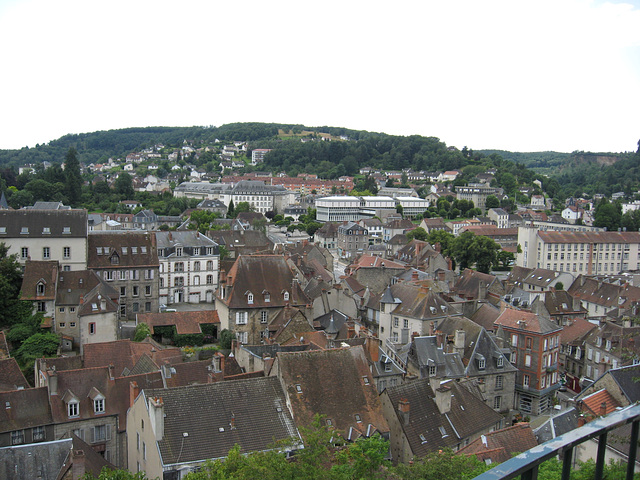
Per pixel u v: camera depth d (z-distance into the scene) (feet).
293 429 191.83
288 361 208.33
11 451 174.40
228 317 336.49
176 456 172.45
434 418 219.20
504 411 291.58
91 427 214.90
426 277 447.42
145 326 332.39
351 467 156.04
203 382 233.55
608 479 101.65
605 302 476.95
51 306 334.65
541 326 304.71
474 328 299.79
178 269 438.40
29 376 277.03
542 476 131.13
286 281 355.56
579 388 341.00
